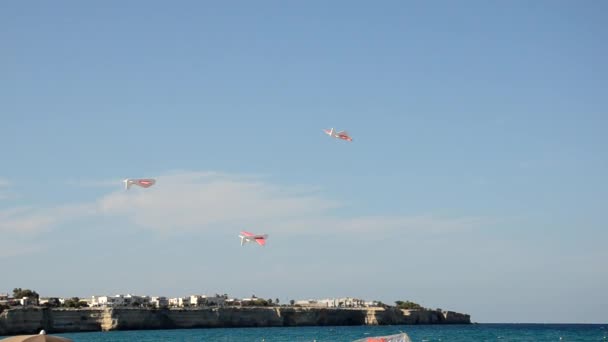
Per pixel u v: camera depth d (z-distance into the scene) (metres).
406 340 60.59
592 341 189.00
